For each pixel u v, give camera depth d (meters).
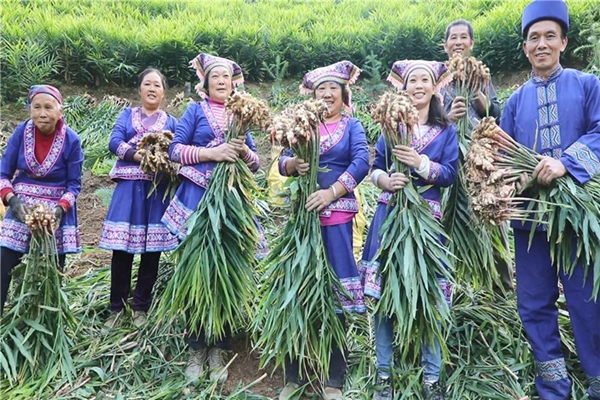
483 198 2.64
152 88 3.65
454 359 3.12
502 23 6.84
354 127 3.01
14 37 7.00
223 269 2.94
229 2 8.90
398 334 2.72
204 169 3.15
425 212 2.75
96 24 7.33
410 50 7.29
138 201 3.48
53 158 3.30
